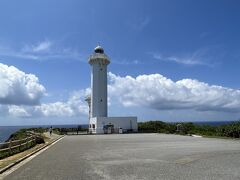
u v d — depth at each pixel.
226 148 23.80
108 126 58.81
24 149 24.23
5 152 20.05
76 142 33.78
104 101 64.62
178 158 17.58
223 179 11.01
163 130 61.66
